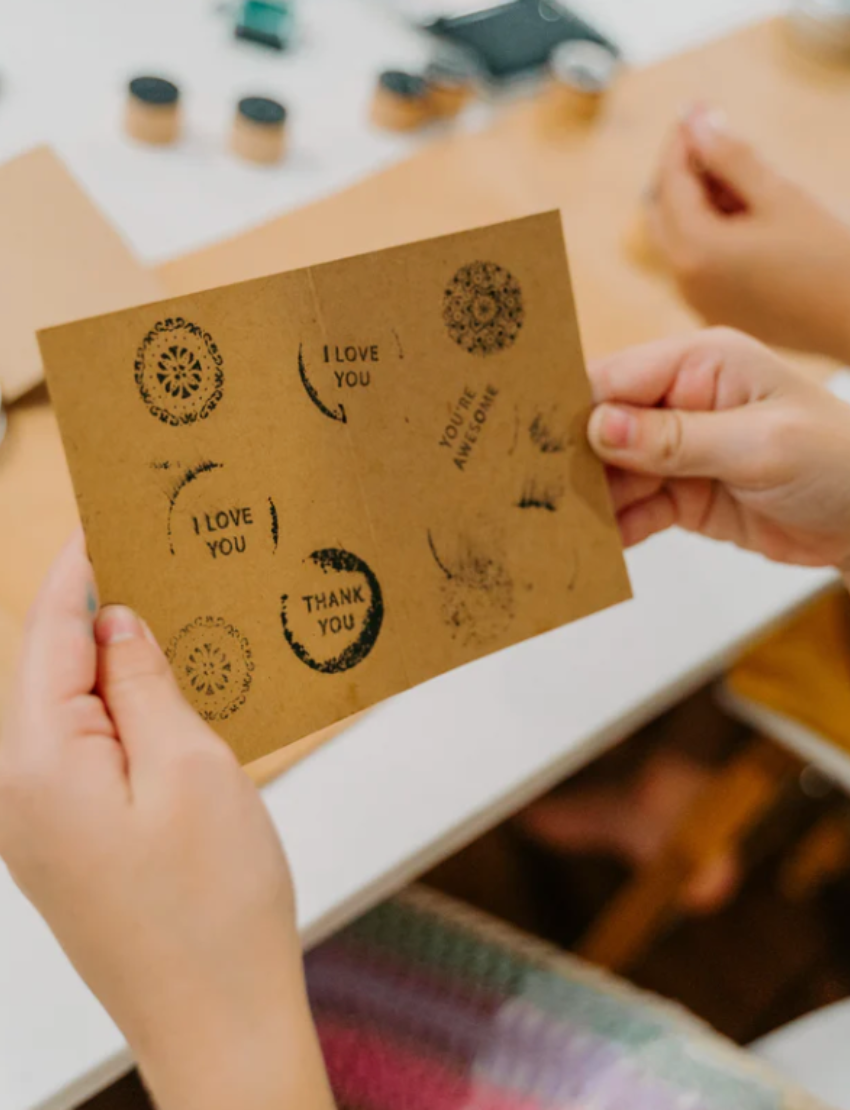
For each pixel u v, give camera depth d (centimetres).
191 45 86
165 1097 35
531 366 45
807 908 117
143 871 34
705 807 95
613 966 99
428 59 93
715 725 120
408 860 51
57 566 39
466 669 57
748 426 50
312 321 39
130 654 37
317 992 64
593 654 59
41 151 64
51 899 36
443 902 70
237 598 40
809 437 50
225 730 41
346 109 86
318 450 40
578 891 111
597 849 112
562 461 47
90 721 36
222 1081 34
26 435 59
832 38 102
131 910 34
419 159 83
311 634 42
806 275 72
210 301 37
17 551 55
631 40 102
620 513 59
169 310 36
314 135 83
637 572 64
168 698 37
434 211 80
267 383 39
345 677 43
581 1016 64
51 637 37
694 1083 60
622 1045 62
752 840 117
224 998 34
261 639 41
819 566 61
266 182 78
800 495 53
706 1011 109
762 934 115
